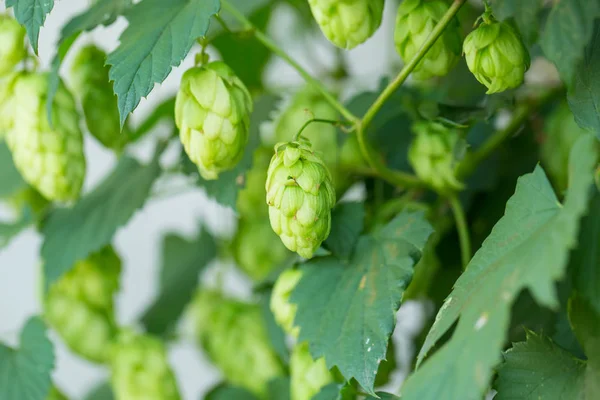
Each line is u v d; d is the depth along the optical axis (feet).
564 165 2.19
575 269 1.87
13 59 2.16
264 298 2.30
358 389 2.19
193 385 3.63
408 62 2.01
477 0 2.49
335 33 2.01
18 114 2.17
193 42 1.90
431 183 2.19
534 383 1.92
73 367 3.66
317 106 2.33
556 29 1.82
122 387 2.44
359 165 2.37
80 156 2.21
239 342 2.46
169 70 1.90
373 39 3.25
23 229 2.47
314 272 2.08
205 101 1.99
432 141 2.15
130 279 3.69
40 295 2.55
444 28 1.94
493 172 2.40
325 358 1.99
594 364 1.90
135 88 1.90
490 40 1.93
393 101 2.33
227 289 3.25
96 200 2.42
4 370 2.34
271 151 2.45
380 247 2.06
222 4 2.14
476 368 1.69
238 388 2.46
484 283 1.78
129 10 1.98
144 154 3.05
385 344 1.96
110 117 2.30
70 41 2.11
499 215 2.39
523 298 2.18
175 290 2.74
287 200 1.91
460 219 2.21
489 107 2.06
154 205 3.66
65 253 2.38
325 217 1.94
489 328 1.70
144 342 2.46
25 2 1.90
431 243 2.28
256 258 2.52
